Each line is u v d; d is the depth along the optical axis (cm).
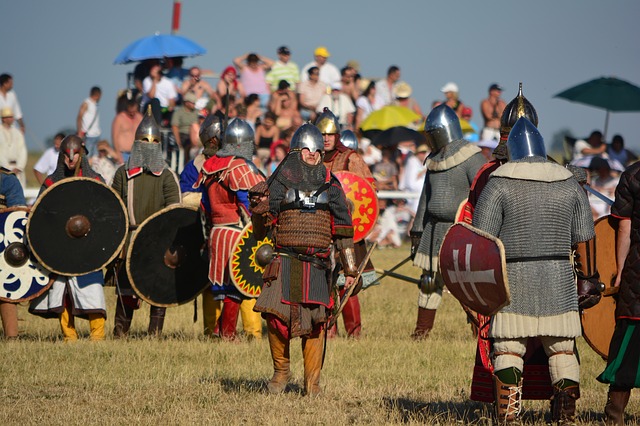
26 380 3114
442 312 4928
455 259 2452
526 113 2705
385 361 3491
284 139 7231
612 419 2541
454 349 3769
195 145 7094
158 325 4091
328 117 4075
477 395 2616
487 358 2598
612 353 2517
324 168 2812
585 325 2727
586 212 2464
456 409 2733
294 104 7550
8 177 4069
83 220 3884
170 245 4019
